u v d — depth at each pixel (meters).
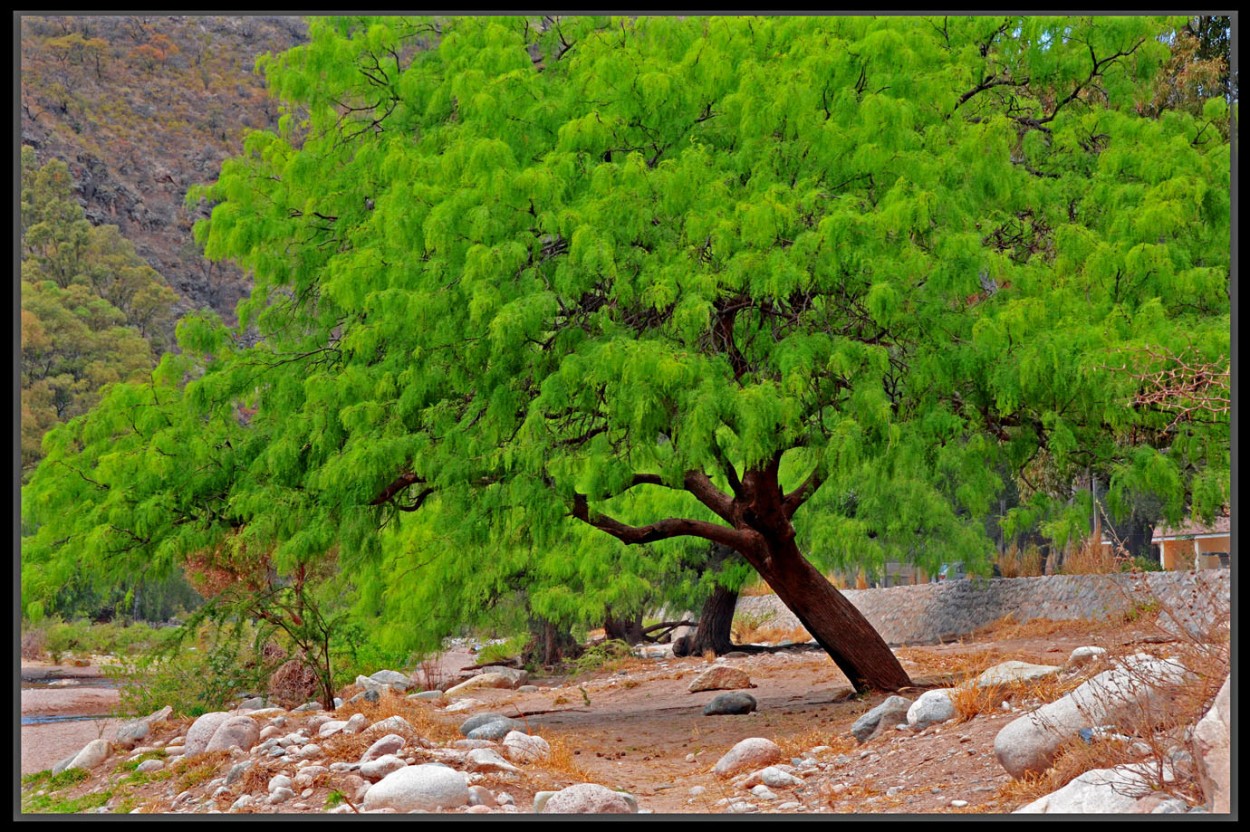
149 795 8.91
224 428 13.78
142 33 135.62
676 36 12.91
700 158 11.34
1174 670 7.25
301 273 14.62
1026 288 11.16
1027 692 9.31
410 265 12.02
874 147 11.30
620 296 11.22
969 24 13.67
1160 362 10.04
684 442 10.64
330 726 9.87
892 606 28.39
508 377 11.98
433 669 25.00
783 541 14.03
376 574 20.53
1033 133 14.07
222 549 14.22
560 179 11.36
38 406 72.88
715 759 10.71
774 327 12.32
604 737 13.13
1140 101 14.82
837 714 13.11
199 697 14.66
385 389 12.27
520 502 11.94
